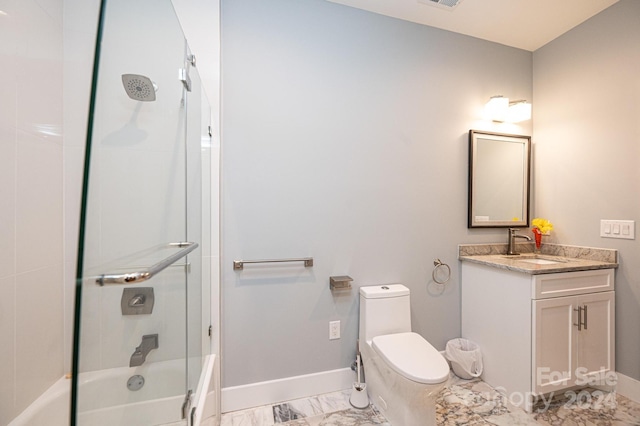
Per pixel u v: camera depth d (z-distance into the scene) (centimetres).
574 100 203
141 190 91
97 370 65
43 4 125
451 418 153
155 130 100
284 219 171
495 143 217
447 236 206
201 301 141
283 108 171
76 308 57
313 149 176
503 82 223
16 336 110
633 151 172
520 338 164
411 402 132
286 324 170
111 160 75
